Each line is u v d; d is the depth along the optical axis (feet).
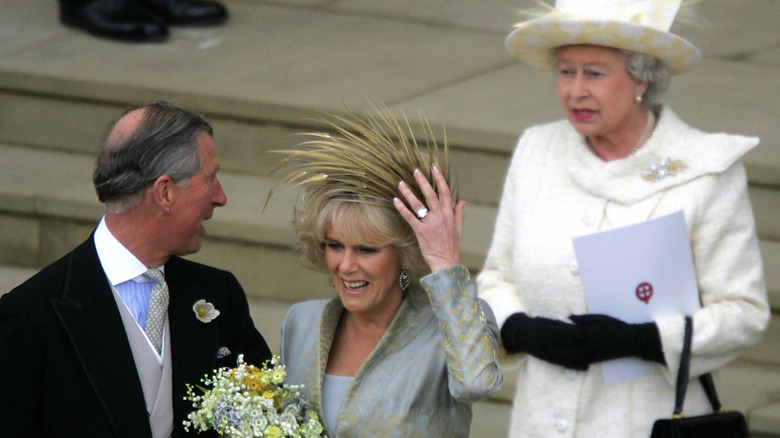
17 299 32.19
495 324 34.09
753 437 51.11
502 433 53.36
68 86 71.15
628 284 37.73
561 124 41.04
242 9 88.84
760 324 37.70
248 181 68.03
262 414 31.94
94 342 32.45
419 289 33.53
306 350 34.55
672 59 37.04
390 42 81.87
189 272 35.19
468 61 78.33
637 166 38.47
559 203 39.60
